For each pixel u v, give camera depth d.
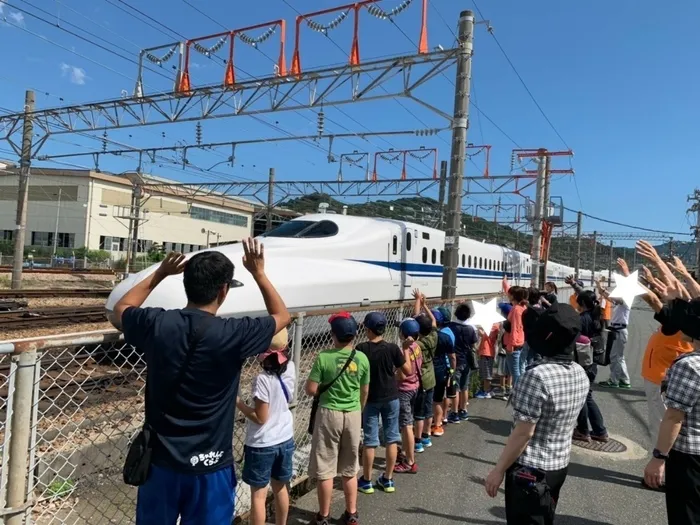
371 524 3.92
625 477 4.97
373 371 4.42
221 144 20.58
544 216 23.25
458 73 11.83
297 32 13.53
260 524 3.36
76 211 50.88
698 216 35.31
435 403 6.01
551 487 2.65
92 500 3.96
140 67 16.08
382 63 12.70
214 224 64.69
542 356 2.77
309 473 3.87
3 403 4.46
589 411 5.98
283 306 2.63
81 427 4.07
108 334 2.79
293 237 11.16
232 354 2.30
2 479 2.44
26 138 20.42
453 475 4.91
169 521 2.23
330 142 18.86
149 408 2.27
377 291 12.02
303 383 5.82
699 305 2.96
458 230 11.89
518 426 2.65
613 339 8.86
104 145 21.84
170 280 7.71
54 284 26.88
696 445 2.80
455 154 11.85
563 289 21.50
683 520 2.83
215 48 14.71
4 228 55.44
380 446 5.66
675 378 2.81
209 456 2.27
